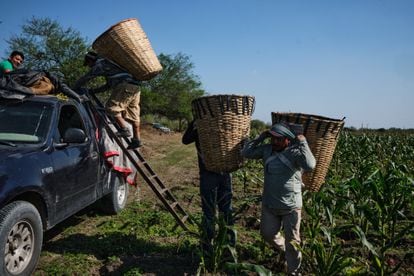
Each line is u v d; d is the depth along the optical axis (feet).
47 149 16.22
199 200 29.22
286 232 14.84
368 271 15.26
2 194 12.99
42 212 15.62
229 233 16.61
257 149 15.31
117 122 20.54
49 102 18.13
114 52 19.27
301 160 14.10
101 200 23.63
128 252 17.94
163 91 143.43
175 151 72.28
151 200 28.86
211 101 15.01
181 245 18.17
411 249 18.83
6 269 13.19
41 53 79.61
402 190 19.83
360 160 39.19
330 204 17.26
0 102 17.49
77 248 18.21
